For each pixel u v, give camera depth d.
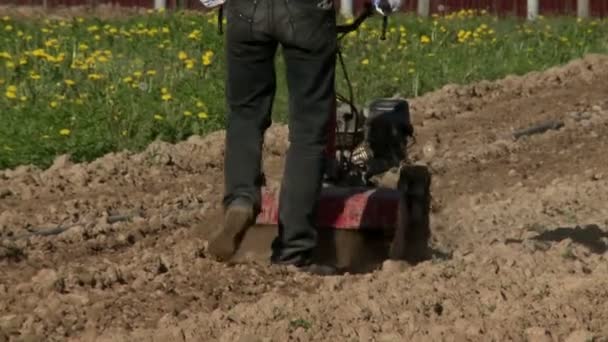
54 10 97.19
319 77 29.30
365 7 30.67
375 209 30.27
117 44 68.62
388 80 62.59
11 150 44.88
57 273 29.61
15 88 53.25
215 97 55.38
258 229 31.56
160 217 37.03
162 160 45.62
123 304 27.25
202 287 28.56
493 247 31.83
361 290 27.70
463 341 24.14
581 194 41.69
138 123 50.12
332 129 30.23
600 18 100.00
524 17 99.12
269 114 29.84
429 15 98.81
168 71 60.81
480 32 80.44
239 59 29.47
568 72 66.62
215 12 86.69
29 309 27.05
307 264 30.12
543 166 46.97
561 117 55.56
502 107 57.88
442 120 55.31
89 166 44.19
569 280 28.03
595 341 24.25
